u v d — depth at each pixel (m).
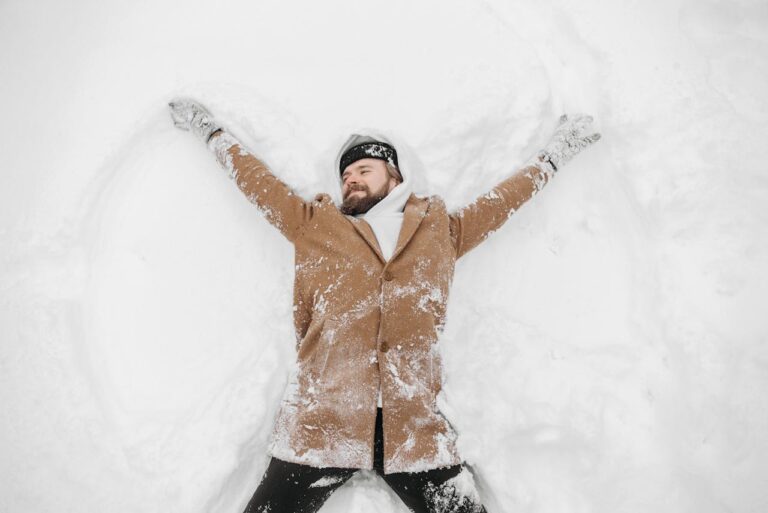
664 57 2.19
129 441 1.78
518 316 2.00
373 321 1.61
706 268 1.90
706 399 1.76
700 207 1.97
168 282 1.98
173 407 1.84
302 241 1.76
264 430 1.79
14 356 1.85
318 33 2.23
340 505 1.71
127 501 1.71
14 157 2.06
